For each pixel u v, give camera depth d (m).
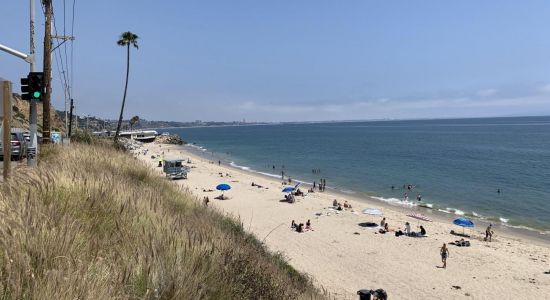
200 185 49.88
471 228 31.84
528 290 19.38
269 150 120.31
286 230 29.27
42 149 14.71
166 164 54.81
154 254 3.57
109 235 4.11
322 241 26.67
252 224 30.83
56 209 4.22
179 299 3.13
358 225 31.16
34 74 11.14
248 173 67.75
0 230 3.01
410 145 124.25
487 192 48.69
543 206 40.94
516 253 24.97
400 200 44.69
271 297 4.70
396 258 23.61
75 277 2.61
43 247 2.94
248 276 4.55
